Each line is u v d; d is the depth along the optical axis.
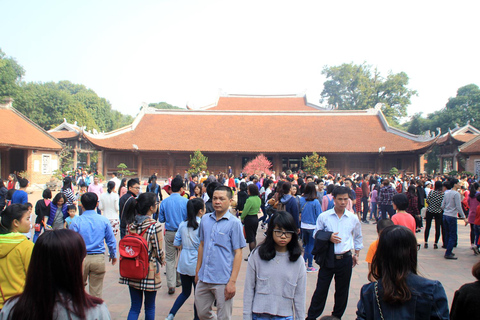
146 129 41.75
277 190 9.32
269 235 3.86
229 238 4.71
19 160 36.81
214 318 4.85
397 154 37.75
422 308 2.78
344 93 74.62
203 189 10.84
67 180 10.68
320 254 5.38
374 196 16.73
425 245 11.14
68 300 2.59
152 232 5.00
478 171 35.34
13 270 3.83
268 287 3.79
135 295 5.03
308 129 41.56
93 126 68.56
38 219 8.89
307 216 8.66
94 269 5.48
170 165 38.72
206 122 43.47
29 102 59.91
